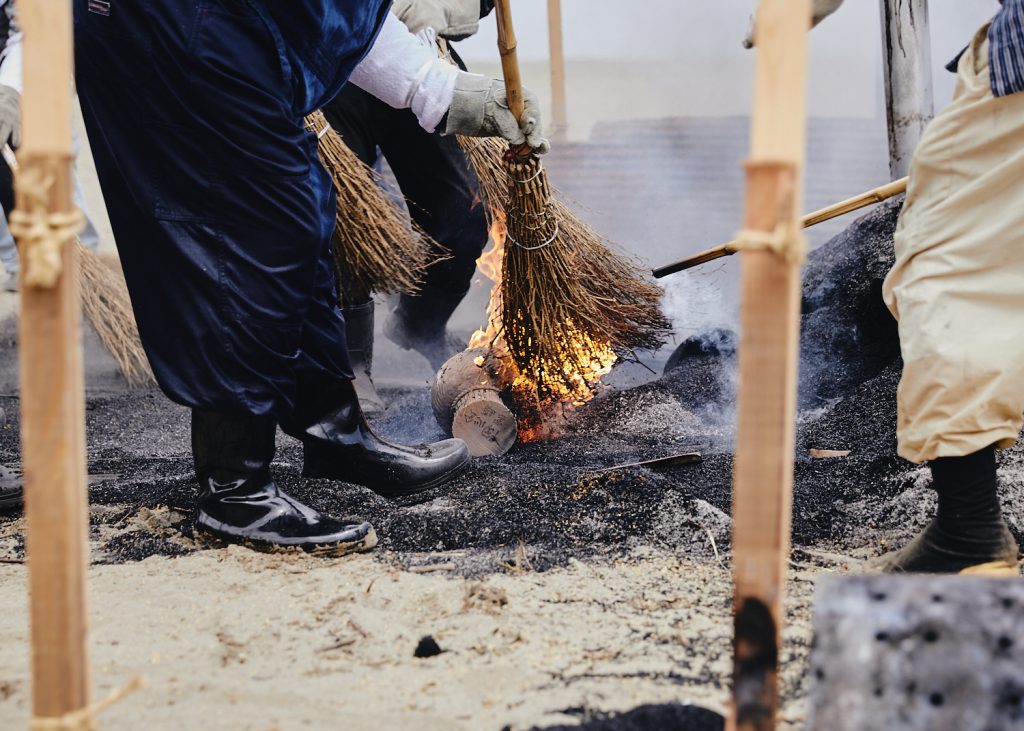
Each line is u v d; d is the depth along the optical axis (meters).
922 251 2.53
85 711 1.52
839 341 4.75
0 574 3.01
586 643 2.42
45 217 1.42
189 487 3.64
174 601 2.74
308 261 3.09
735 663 1.53
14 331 6.75
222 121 2.90
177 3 2.83
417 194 5.06
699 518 3.15
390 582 2.82
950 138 2.49
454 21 4.68
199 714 2.11
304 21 2.97
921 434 2.48
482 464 3.96
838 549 3.09
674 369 5.02
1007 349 2.39
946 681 1.64
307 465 3.70
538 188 3.88
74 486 1.48
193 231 2.98
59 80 1.42
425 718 2.08
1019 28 2.35
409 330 5.52
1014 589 1.68
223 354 3.03
